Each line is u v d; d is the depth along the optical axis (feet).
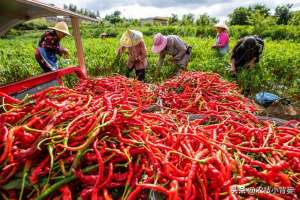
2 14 19.35
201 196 5.98
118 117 7.06
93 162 6.31
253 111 12.56
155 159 6.26
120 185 6.07
